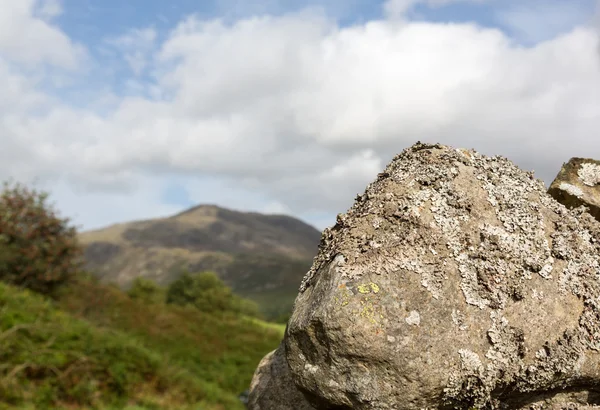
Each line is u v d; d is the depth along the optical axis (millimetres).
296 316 1895
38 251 11242
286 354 1936
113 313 12344
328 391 1799
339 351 1722
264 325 19484
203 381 9508
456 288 1821
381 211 1983
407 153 2268
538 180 2314
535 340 1846
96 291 12820
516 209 2061
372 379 1711
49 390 6402
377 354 1678
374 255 1844
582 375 1865
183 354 11461
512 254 1927
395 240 1876
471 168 2152
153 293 22766
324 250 2098
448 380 1727
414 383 1693
